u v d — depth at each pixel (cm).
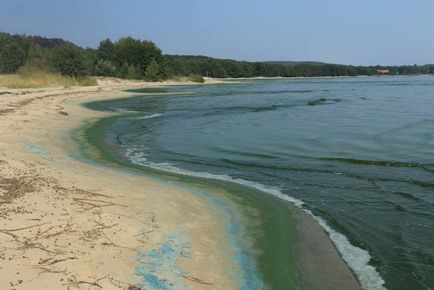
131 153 2066
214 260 911
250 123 3130
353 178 1620
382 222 1180
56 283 736
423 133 2586
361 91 7375
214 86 9088
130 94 5950
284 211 1262
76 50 7450
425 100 5256
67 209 1060
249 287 828
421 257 975
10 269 763
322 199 1380
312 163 1859
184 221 1099
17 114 2836
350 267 930
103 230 965
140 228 1007
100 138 2420
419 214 1235
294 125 3008
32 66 6869
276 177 1644
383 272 911
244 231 1091
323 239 1070
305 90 7662
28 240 875
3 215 976
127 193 1271
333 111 3922
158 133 2681
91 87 6519
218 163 1870
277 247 1011
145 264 848
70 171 1480
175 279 811
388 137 2458
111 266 819
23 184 1209
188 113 3778
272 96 6019
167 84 9194
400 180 1577
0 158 1480
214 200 1320
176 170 1736
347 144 2266
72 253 843
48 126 2556
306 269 915
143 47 9825
